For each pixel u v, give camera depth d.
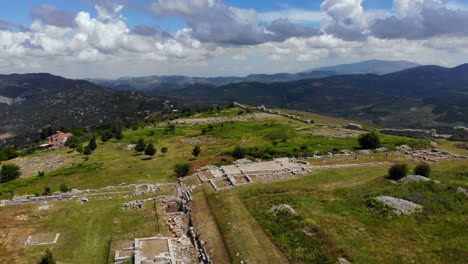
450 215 40.41
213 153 91.56
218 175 64.31
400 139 88.38
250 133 116.81
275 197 49.56
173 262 37.88
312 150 79.69
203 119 157.75
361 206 44.22
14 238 45.25
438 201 43.56
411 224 39.06
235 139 109.50
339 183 54.53
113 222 50.34
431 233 36.91
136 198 60.66
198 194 56.69
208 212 49.31
